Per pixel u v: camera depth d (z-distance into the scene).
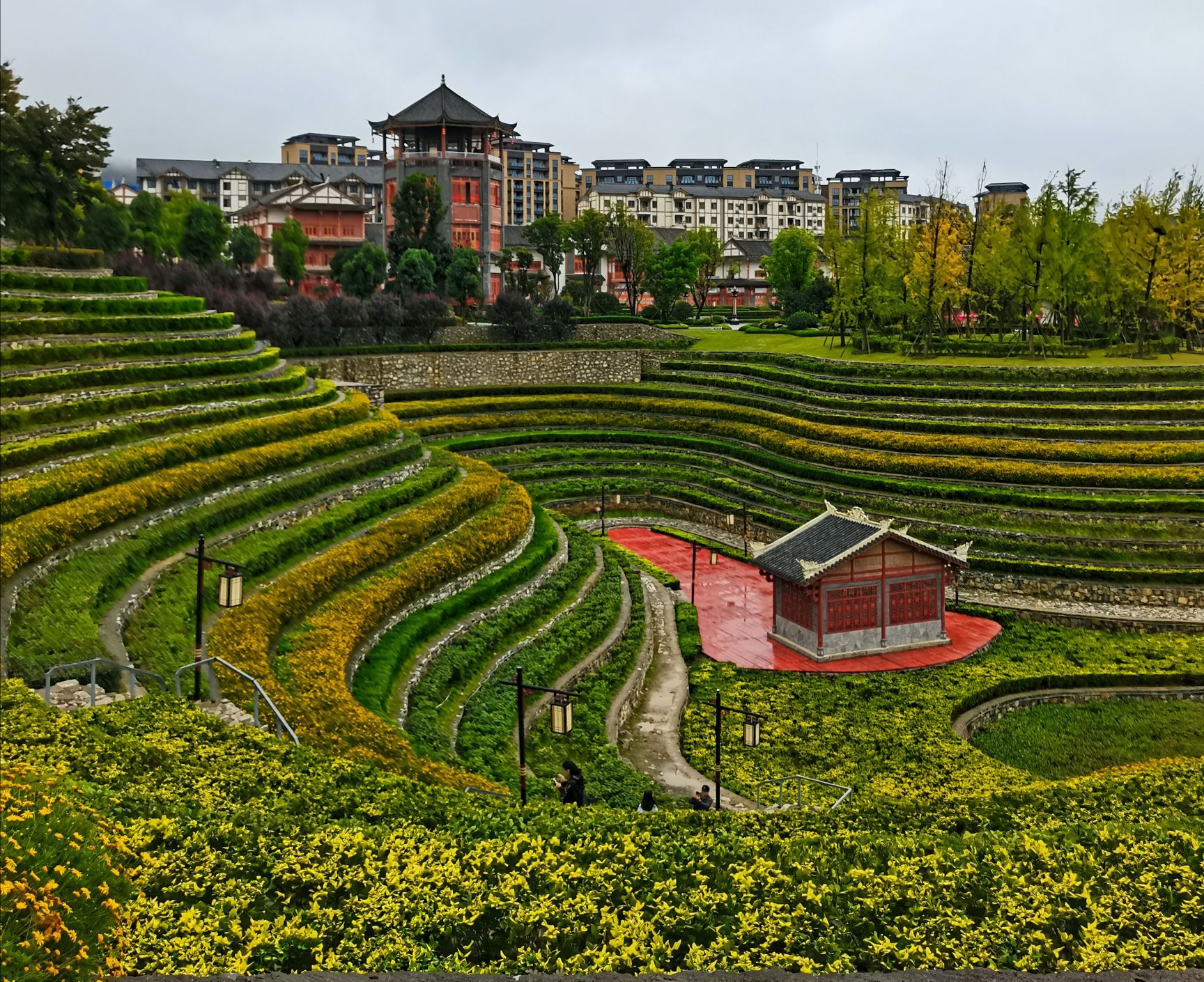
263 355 62.00
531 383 90.81
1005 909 14.72
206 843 15.48
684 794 32.66
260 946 12.75
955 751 36.84
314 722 26.31
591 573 51.78
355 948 12.96
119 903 12.20
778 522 64.62
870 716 40.09
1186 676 45.03
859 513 48.59
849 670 45.41
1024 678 44.22
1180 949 13.60
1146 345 86.75
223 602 25.58
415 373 87.12
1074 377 72.69
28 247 74.88
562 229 125.88
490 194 131.00
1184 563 54.84
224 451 44.88
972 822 21.28
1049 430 65.50
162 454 40.91
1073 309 96.31
